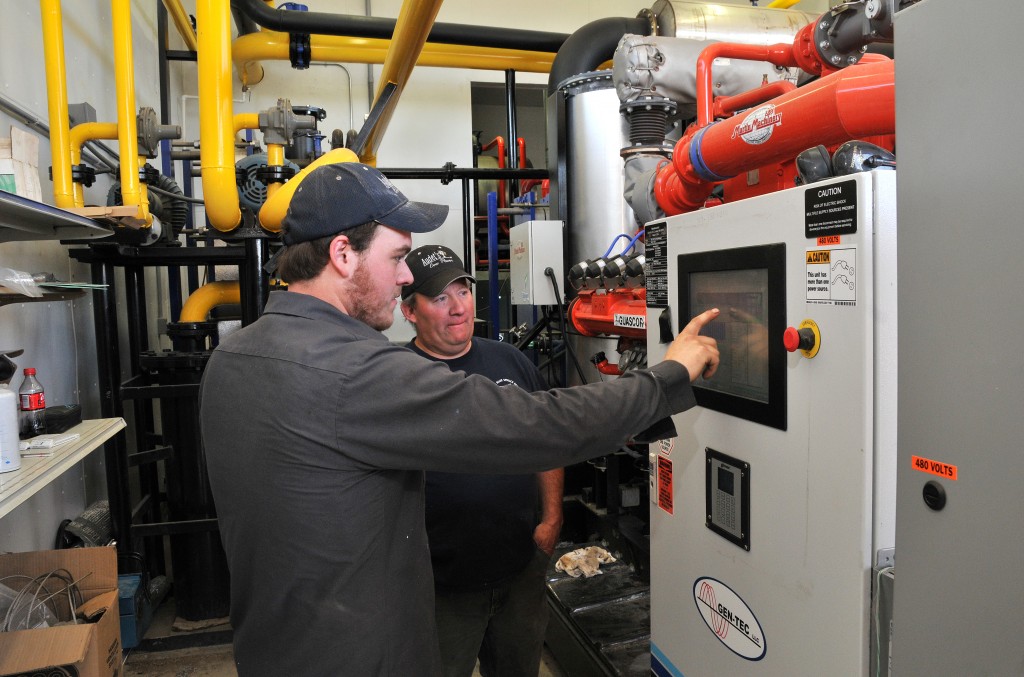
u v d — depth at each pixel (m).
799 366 0.97
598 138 2.50
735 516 1.15
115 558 1.69
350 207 0.90
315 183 0.91
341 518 0.85
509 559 1.50
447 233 4.64
